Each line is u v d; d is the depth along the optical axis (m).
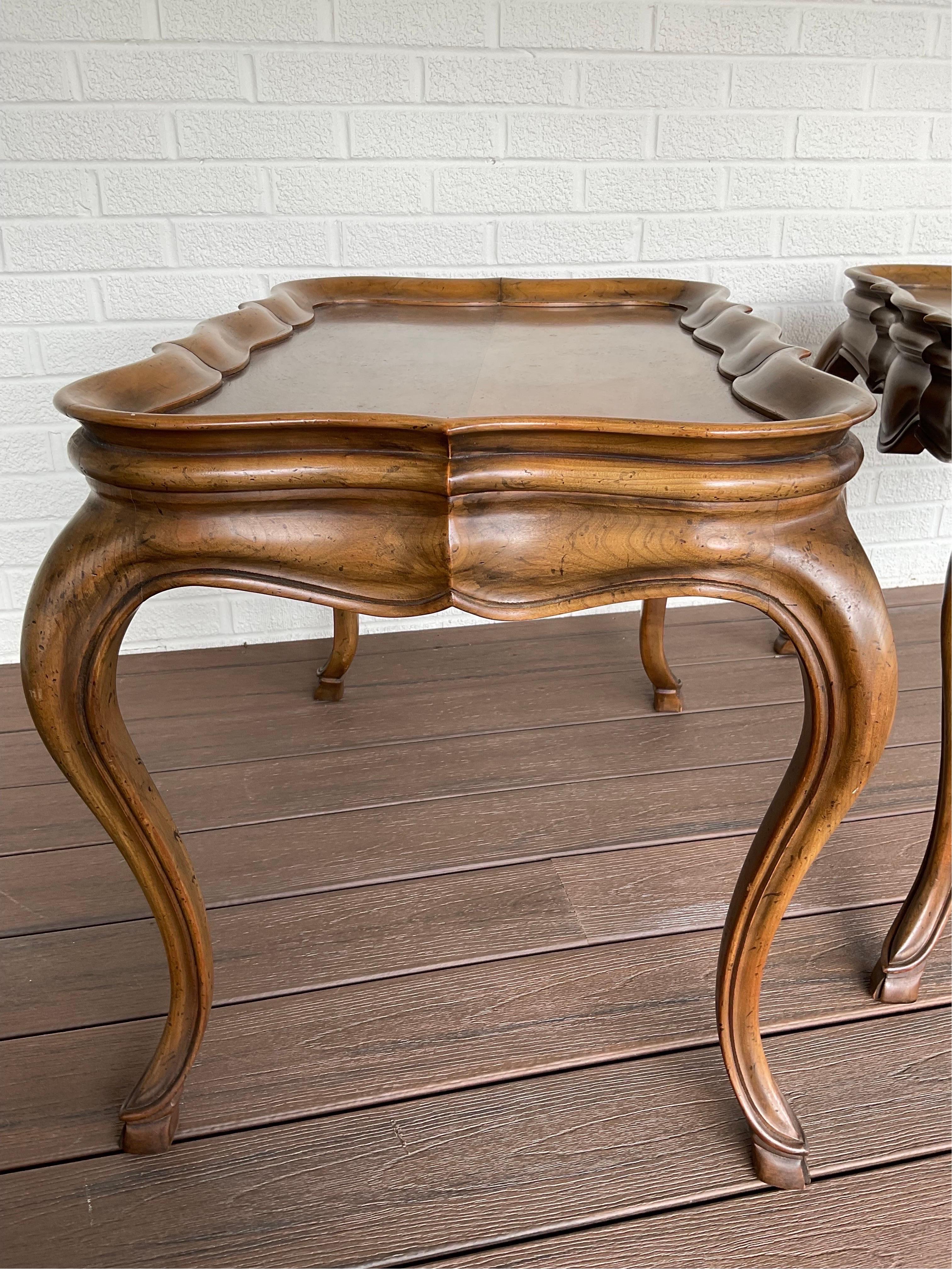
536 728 1.62
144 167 1.58
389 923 1.21
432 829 1.37
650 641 1.60
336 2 1.53
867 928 1.20
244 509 0.73
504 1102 0.98
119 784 0.81
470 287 1.41
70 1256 0.84
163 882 0.85
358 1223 0.87
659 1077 1.01
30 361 1.66
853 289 1.46
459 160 1.67
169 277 1.66
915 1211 0.87
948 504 2.08
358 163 1.64
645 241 1.78
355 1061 1.02
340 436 0.69
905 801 1.43
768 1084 0.89
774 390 0.80
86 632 0.76
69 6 1.46
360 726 1.63
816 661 0.76
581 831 1.37
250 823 1.38
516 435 0.68
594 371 0.96
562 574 0.74
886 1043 1.04
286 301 1.26
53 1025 1.07
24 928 1.20
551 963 1.15
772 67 1.70
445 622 1.98
